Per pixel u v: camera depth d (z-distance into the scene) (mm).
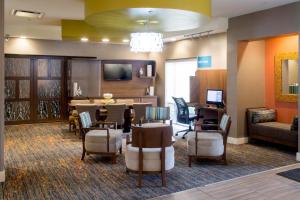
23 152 6266
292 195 4031
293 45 6891
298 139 5738
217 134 5531
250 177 4742
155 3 4504
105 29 7059
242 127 7227
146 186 4344
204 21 5734
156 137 4312
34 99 10258
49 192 4113
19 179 4617
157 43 6016
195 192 4129
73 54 10664
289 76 7031
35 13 6484
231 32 7133
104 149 5477
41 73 10320
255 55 7352
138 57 11570
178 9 4590
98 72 10945
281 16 5945
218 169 5152
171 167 4574
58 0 5449
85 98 10406
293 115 6953
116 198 3918
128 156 4527
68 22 7168
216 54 8602
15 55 9945
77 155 6035
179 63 10328
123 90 11352
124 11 4758
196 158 5613
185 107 7785
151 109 6945
